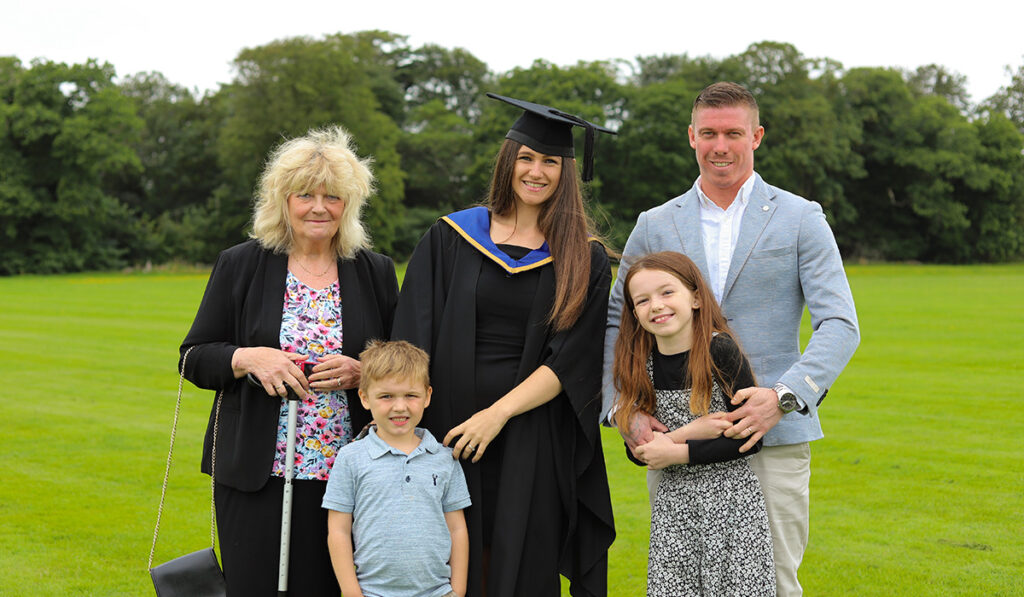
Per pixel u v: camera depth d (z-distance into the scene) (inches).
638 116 2092.8
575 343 128.3
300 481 126.9
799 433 131.1
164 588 124.5
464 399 128.0
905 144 2333.9
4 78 1990.7
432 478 121.9
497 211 135.9
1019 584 179.5
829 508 232.4
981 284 1311.5
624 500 243.1
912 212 2428.6
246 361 123.9
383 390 120.3
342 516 121.6
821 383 121.4
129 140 2053.4
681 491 125.0
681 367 124.4
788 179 2201.0
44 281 1492.4
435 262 136.1
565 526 133.6
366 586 120.0
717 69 2242.9
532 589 128.7
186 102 2314.2
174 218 2240.4
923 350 537.6
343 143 135.7
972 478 259.9
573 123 130.5
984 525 217.6
